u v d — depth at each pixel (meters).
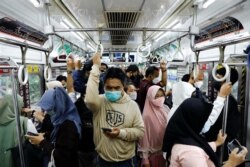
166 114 2.09
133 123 1.68
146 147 2.04
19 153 1.45
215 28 4.12
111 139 1.60
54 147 1.46
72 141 1.44
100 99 1.69
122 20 4.27
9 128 1.60
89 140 1.86
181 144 1.21
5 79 2.08
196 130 1.27
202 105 1.25
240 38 1.33
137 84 3.86
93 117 1.72
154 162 2.05
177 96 1.96
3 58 1.33
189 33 2.64
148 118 2.06
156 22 4.39
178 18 3.98
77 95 2.44
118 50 9.01
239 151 1.28
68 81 2.12
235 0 2.94
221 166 1.35
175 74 6.19
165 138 1.33
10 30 3.47
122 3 3.13
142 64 6.69
